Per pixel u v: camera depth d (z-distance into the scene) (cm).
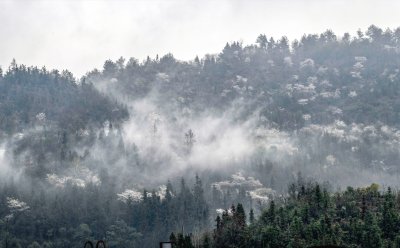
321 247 13500
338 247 13350
